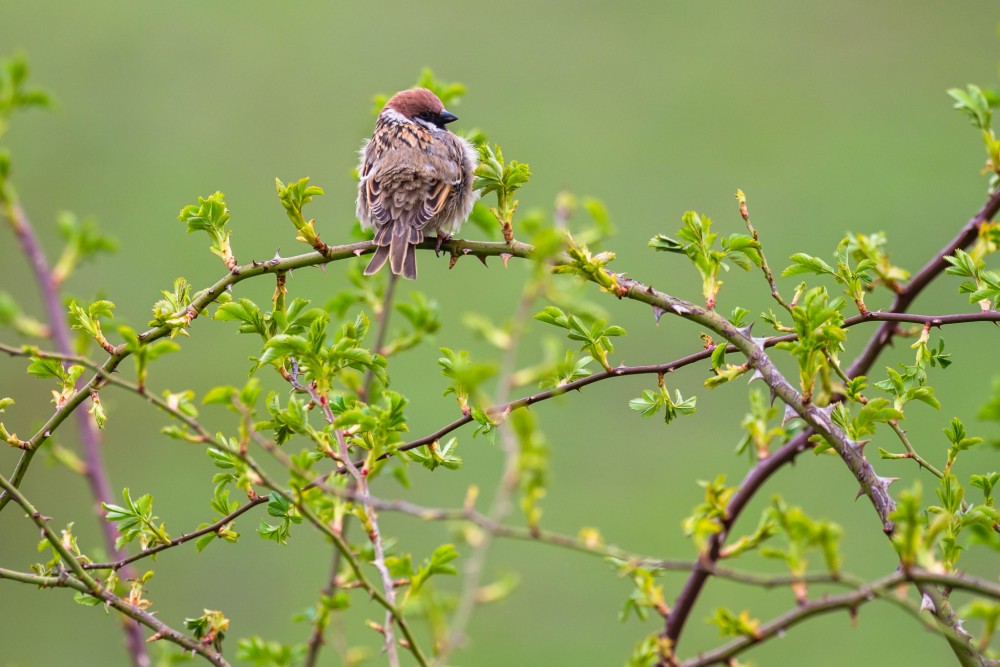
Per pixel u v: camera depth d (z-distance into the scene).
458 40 19.61
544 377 5.78
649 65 19.27
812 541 4.14
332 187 17.30
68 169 17.12
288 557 12.66
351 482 6.20
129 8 19.14
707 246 5.75
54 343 6.97
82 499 13.49
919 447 12.70
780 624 4.36
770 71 19.19
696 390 14.27
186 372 14.55
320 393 5.66
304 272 16.17
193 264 16.19
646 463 13.48
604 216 5.30
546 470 4.17
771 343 5.77
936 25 20.05
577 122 18.58
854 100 18.66
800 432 6.22
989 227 5.55
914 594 10.07
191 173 17.33
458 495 12.99
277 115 18.27
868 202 16.81
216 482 5.71
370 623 4.95
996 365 13.49
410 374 14.51
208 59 18.77
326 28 19.28
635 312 15.02
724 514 4.92
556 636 11.73
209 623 5.79
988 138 6.01
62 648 11.97
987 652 3.96
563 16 20.22
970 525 5.21
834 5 20.75
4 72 5.91
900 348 13.34
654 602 5.03
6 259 15.89
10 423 13.80
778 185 17.12
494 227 8.96
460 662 11.39
